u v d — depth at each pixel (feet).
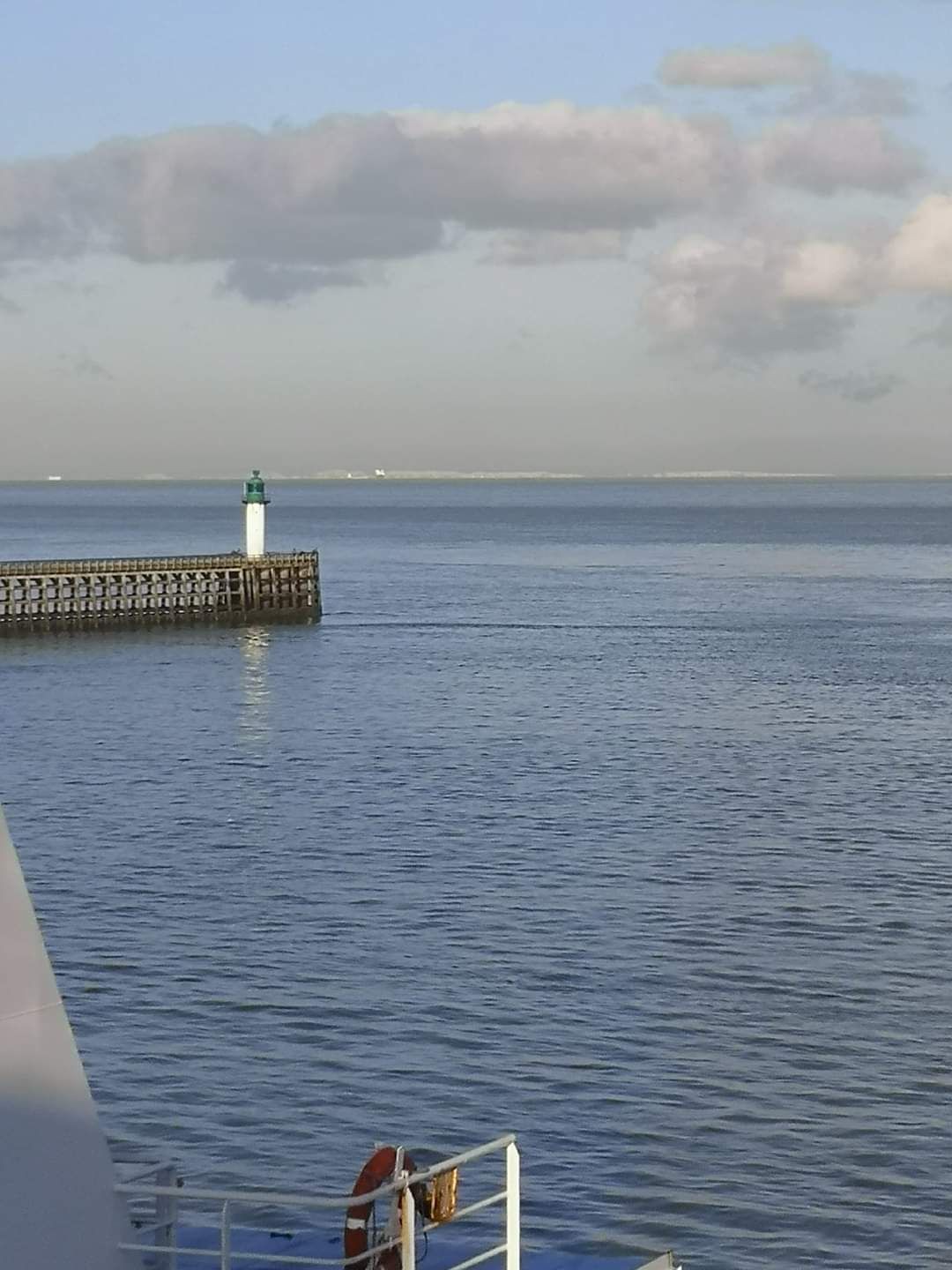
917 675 336.08
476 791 209.36
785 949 137.69
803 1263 85.46
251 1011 121.90
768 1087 107.45
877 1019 120.67
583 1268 47.47
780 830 185.98
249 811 197.57
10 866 37.65
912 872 165.27
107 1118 102.47
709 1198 92.12
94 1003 123.54
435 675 335.06
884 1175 95.09
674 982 128.57
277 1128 101.40
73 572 407.03
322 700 297.94
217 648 380.78
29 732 262.88
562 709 285.84
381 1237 45.96
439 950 137.28
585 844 178.19
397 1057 112.68
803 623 448.65
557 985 127.85
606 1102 104.99
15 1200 37.60
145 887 159.12
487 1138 100.01
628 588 573.74
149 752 243.19
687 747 245.04
